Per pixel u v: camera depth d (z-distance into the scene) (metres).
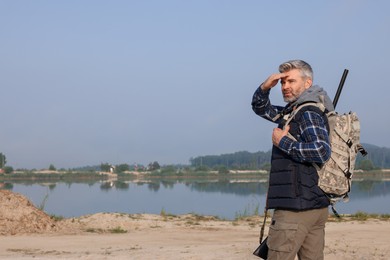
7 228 13.80
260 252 4.68
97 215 16.86
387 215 18.12
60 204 40.69
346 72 4.86
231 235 13.56
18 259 9.39
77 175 141.50
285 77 4.53
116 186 83.44
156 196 53.50
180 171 158.00
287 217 4.33
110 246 11.38
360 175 137.50
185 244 11.54
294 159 4.28
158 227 15.39
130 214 17.75
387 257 8.91
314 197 4.27
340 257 8.88
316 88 4.48
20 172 135.00
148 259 9.10
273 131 4.37
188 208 35.38
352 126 4.36
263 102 4.79
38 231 13.90
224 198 47.94
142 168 160.88
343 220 16.75
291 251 4.34
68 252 10.41
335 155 4.30
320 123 4.26
